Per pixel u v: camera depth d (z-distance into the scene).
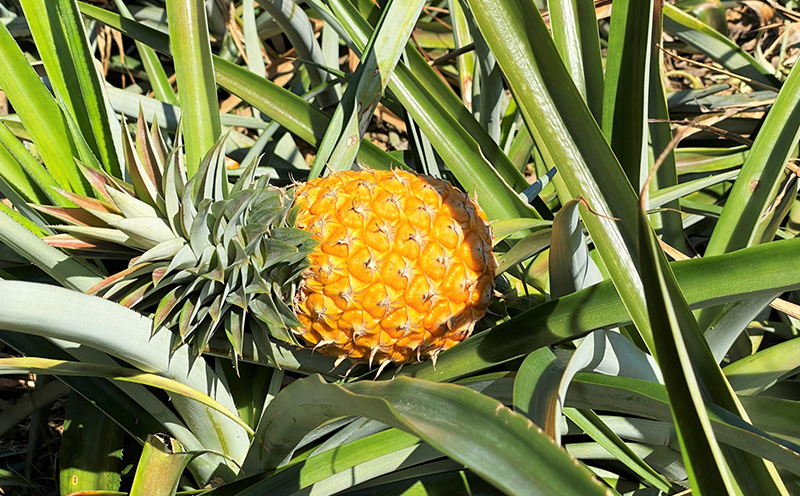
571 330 0.81
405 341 0.84
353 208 0.83
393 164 1.03
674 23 1.15
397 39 0.93
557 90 0.80
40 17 0.88
